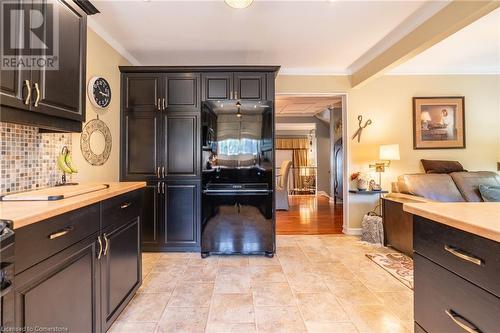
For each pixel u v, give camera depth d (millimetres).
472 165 4047
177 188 3182
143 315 1890
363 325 1786
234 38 2857
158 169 3168
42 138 1832
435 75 4031
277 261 2924
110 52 2865
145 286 2328
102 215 1543
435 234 1087
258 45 3045
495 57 3549
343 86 3961
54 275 1139
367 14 2402
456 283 972
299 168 9852
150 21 2500
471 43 3082
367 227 3639
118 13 2357
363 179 3861
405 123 4016
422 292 1173
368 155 4008
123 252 1824
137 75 3146
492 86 4055
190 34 2764
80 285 1331
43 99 1429
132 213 1975
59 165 1925
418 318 1200
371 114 4004
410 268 2721
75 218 1289
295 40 2920
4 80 1216
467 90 4051
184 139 3178
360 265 2809
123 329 1733
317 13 2369
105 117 2785
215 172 3049
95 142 2592
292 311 1951
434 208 1171
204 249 3033
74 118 1687
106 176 2807
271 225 3059
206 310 1959
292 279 2479
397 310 1970
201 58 3418
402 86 4020
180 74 3168
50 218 1113
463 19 2055
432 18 2332
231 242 3049
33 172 1742
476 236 883
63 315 1198
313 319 1853
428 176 3521
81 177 2359
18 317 947
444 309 1034
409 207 1246
